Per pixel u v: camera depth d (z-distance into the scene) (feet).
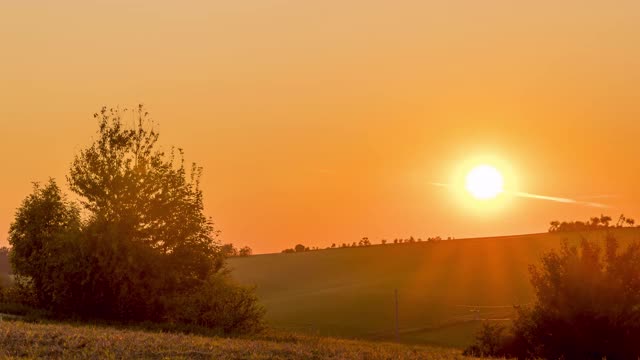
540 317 112.78
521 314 116.37
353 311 346.13
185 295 136.87
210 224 141.28
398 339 256.32
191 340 73.51
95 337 69.92
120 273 129.70
